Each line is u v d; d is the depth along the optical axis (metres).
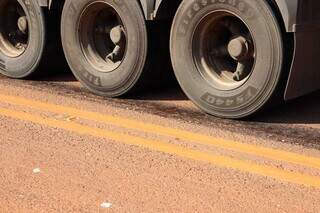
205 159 5.73
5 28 8.80
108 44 7.93
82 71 7.94
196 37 6.97
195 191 5.07
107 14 7.73
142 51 7.39
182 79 7.16
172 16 7.27
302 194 5.04
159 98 7.79
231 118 6.90
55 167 5.55
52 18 8.34
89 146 6.05
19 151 5.93
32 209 4.77
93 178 5.31
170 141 6.20
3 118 6.88
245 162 5.66
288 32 6.36
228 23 6.79
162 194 5.02
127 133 6.41
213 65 7.04
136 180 5.27
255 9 6.43
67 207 4.80
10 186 5.16
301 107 7.38
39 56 8.41
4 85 8.40
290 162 5.67
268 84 6.54
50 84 8.48
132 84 7.58
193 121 6.84
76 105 7.43
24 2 8.36
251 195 5.01
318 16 6.53
